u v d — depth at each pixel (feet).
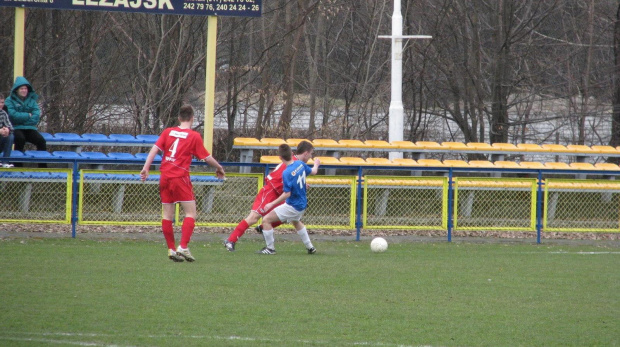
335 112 355.36
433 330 76.48
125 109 294.05
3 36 261.85
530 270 120.37
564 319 83.10
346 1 352.90
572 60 347.56
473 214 176.76
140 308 82.89
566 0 343.46
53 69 274.57
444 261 129.08
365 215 160.97
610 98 334.85
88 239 146.51
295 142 215.10
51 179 155.94
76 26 282.15
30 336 69.67
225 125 329.11
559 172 170.60
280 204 131.64
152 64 291.38
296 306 86.58
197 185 159.43
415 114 329.52
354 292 96.32
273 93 308.40
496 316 83.87
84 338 69.51
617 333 76.95
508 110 345.92
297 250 140.97
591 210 177.99
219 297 90.38
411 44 326.65
